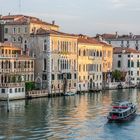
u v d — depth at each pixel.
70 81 113.38
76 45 116.75
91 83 124.12
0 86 90.75
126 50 151.62
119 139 56.09
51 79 106.56
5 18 113.19
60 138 55.75
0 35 107.50
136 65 151.75
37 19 124.19
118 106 69.31
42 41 107.44
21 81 99.50
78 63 117.56
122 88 137.12
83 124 64.62
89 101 92.69
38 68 107.44
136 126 64.31
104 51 133.75
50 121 66.31
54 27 124.44
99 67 129.12
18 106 82.00
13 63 98.19
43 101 91.44
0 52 96.25
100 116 71.50
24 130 59.66
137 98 101.62
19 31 110.25
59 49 110.00
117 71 140.38
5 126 62.03
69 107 81.69
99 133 59.22
